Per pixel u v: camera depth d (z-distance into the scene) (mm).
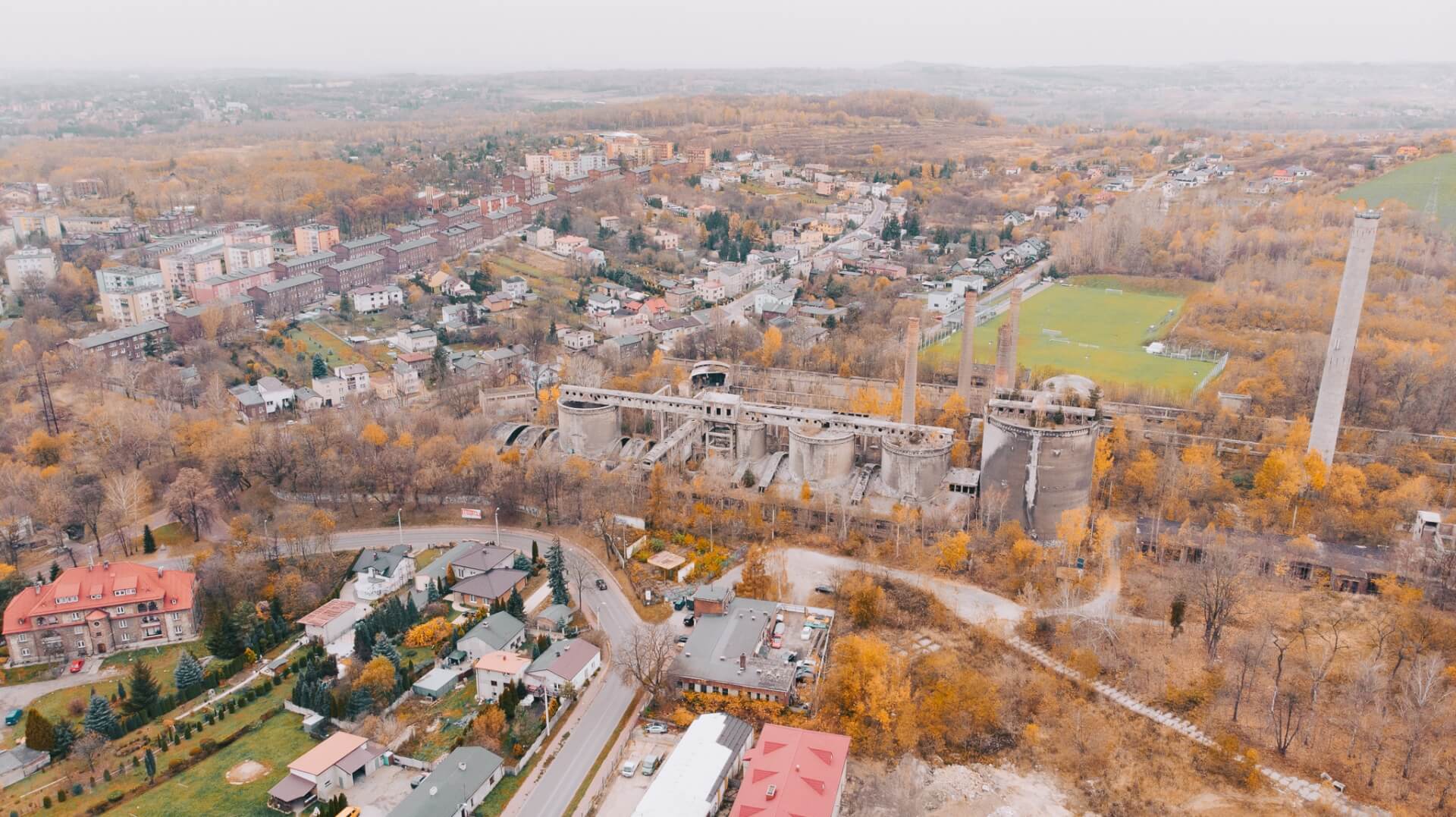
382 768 193125
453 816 172125
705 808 172250
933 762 194250
